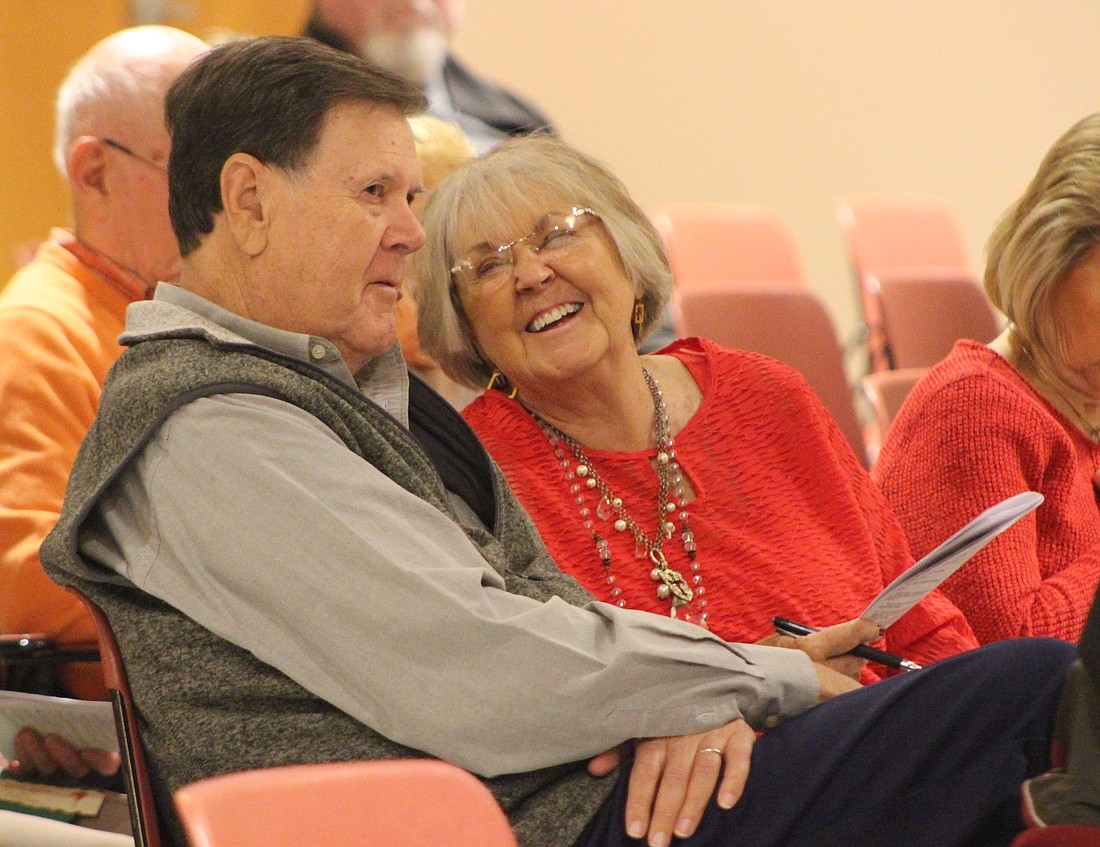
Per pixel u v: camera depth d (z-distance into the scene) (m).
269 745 3.61
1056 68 15.50
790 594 4.93
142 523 3.76
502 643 3.60
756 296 8.83
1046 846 2.90
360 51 10.59
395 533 3.68
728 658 3.81
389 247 4.14
